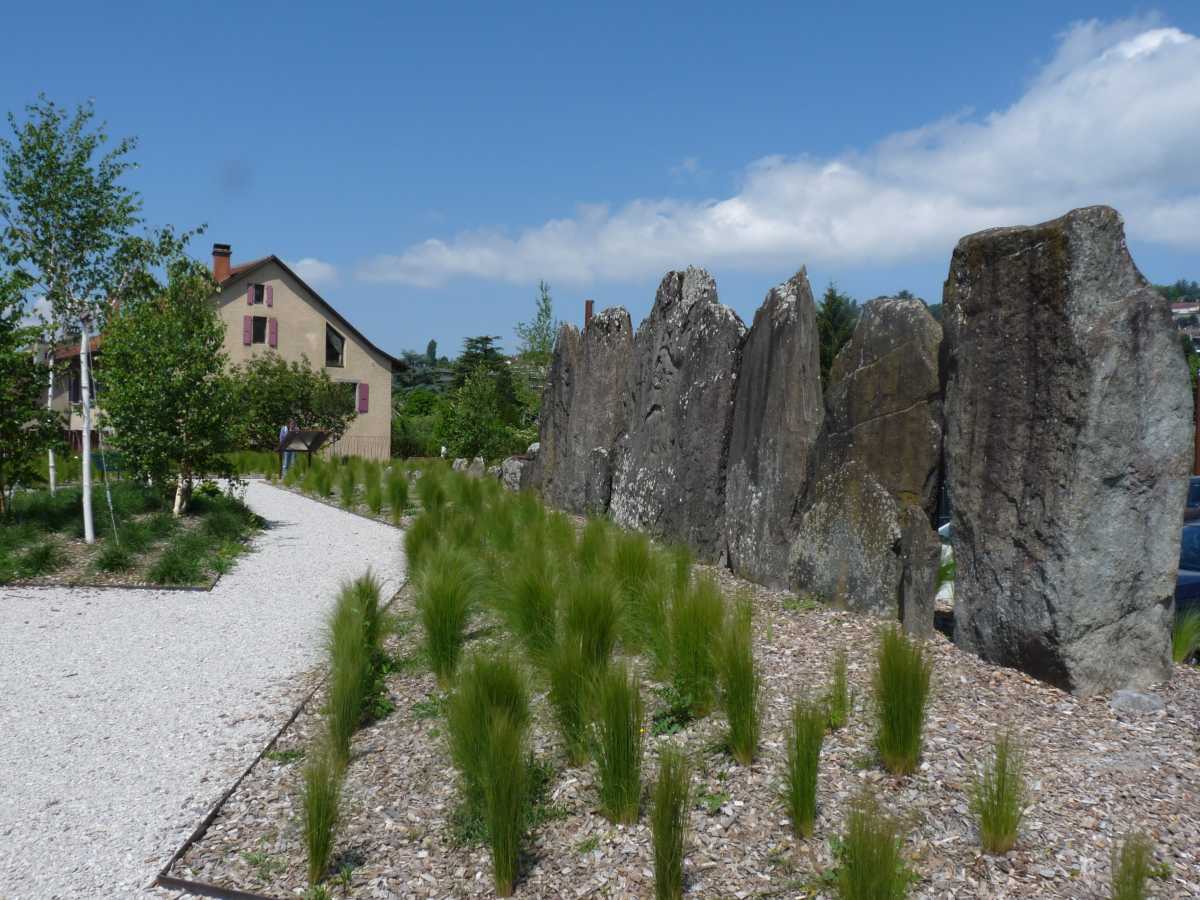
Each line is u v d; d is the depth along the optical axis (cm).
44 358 1249
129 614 839
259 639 761
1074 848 360
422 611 614
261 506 1645
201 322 1364
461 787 438
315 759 449
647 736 470
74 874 387
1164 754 446
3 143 1073
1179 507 554
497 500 1162
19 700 604
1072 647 529
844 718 467
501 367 4891
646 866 365
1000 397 578
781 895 340
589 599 552
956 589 613
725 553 905
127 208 1130
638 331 1159
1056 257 541
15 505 1235
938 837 369
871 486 700
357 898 363
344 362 3550
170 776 483
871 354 711
